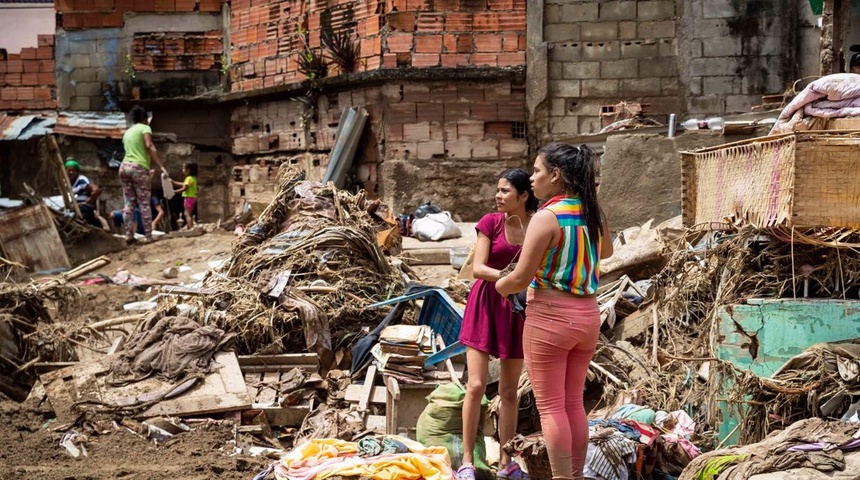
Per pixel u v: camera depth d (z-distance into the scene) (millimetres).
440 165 14953
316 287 7984
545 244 4930
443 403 6039
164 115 18797
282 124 17203
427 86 14977
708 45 14586
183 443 6578
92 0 18891
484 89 14977
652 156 10375
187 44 18641
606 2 14781
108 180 19078
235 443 6594
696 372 6566
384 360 6750
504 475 5723
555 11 14852
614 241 9664
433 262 11352
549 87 14875
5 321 8586
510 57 14898
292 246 8414
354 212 9047
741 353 6047
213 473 5977
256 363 7379
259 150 17719
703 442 6012
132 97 18844
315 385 7168
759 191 6078
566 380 5184
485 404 6262
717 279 6984
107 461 6293
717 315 6156
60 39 19125
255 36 17734
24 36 21125
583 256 5016
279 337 7551
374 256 8531
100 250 13234
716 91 14602
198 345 7293
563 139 13172
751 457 5035
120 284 11312
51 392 7223
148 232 13859
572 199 5051
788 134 5734
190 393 7000
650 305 7578
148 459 6336
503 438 5789
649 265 8633
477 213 15016
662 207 10320
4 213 12102
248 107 18031
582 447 5176
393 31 14969
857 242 5918
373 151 15227
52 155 13781
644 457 5672
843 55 10867
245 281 8148
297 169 9273
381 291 8258
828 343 5840
